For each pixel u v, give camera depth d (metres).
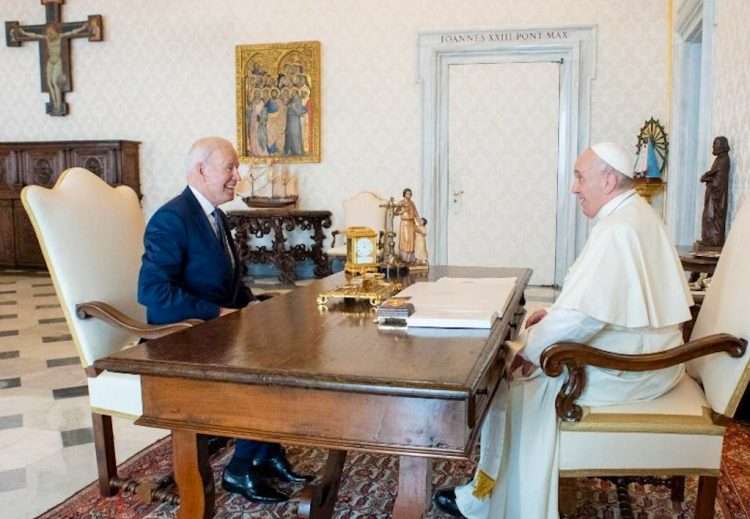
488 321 1.96
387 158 8.12
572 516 2.46
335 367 1.57
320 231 8.17
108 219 2.80
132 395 2.47
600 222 2.21
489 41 7.67
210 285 2.78
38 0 9.05
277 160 8.42
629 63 7.35
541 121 7.72
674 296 2.19
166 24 8.63
